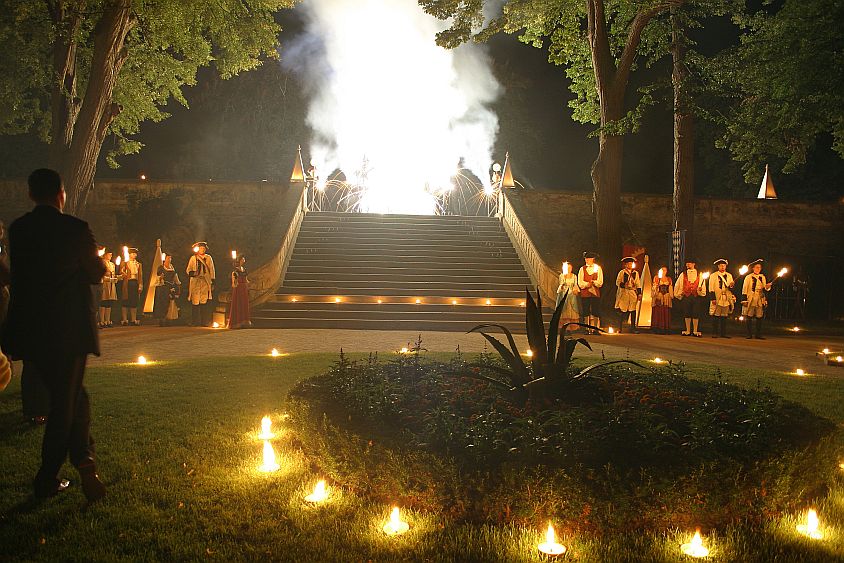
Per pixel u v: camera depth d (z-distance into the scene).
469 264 23.89
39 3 20.27
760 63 23.03
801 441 4.80
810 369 12.57
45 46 22.48
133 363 11.44
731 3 24.61
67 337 4.51
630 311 20.17
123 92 25.75
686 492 4.13
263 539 4.18
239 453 5.86
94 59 19.95
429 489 4.36
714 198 28.70
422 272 23.12
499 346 6.05
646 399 5.38
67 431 4.53
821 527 4.36
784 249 28.78
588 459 4.27
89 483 4.56
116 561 3.82
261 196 27.28
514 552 3.90
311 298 21.05
